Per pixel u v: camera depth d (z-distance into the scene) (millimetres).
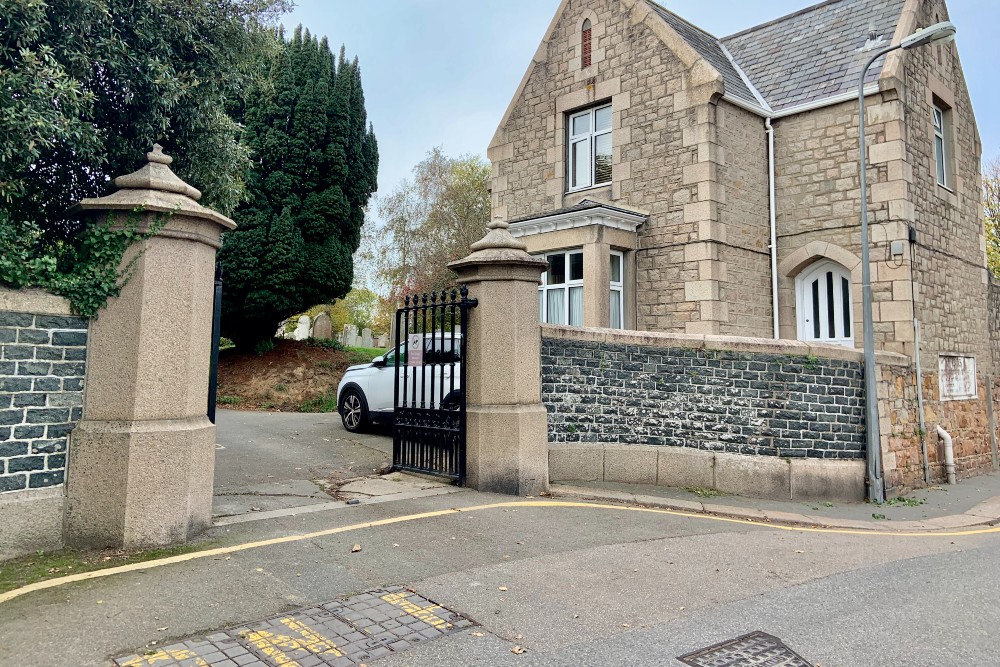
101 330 5223
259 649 3615
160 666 3387
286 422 12703
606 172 13875
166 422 5305
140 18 5820
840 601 4699
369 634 3852
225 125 7176
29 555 4867
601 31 13844
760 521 7559
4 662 3363
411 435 8430
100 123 6094
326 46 16875
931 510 8883
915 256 11750
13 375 4855
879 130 11852
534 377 7891
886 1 13484
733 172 12414
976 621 4375
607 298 12109
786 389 9062
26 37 4824
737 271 12281
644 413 8797
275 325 17328
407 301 8742
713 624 4180
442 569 4988
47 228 6070
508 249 7883
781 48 14664
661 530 6477
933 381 11891
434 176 31172
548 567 5145
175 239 5430
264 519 6086
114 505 5066
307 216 15828
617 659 3637
